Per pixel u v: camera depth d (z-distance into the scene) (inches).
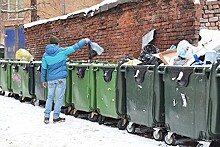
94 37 468.4
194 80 207.6
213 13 318.0
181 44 254.2
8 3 1085.1
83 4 1059.9
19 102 434.6
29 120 319.6
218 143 229.0
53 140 250.2
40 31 620.1
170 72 226.2
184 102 215.5
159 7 354.3
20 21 1066.1
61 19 544.1
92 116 313.0
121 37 416.2
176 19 334.3
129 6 398.6
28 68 410.0
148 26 370.9
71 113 342.6
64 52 309.9
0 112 359.9
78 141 245.9
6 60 479.8
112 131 274.7
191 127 211.3
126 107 268.4
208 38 293.6
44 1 1052.5
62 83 309.6
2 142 248.5
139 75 250.2
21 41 977.5
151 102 241.0
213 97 196.4
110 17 434.6
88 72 308.3
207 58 227.1
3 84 486.6
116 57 426.3
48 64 306.5
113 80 280.5
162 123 239.3
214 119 197.2
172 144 229.8
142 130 275.7
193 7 317.1
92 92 303.7
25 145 239.3
